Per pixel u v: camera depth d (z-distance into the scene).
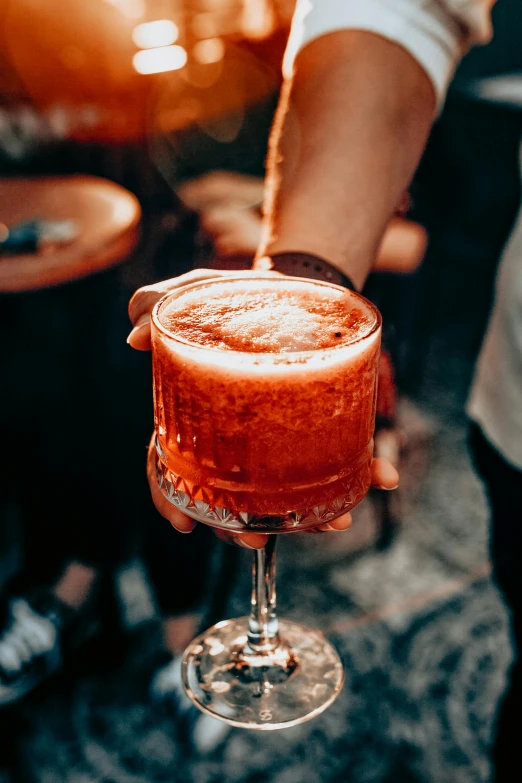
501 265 1.37
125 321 2.10
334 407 0.68
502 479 1.36
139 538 2.12
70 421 1.98
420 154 1.10
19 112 2.84
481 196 3.49
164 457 0.76
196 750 1.65
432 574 2.20
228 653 0.98
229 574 1.92
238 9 2.96
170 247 2.26
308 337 0.72
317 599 2.09
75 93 3.04
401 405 2.98
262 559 0.94
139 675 1.85
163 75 2.81
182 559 1.86
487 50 3.79
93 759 1.64
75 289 2.02
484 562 2.25
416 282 2.90
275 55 2.81
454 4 1.05
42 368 1.98
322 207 0.97
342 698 1.78
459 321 3.77
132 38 3.02
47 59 3.04
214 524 0.73
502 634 1.98
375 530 2.39
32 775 1.59
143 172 2.56
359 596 2.11
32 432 1.96
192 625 1.93
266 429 0.67
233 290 0.83
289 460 0.68
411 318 2.97
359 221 0.98
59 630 1.81
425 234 2.43
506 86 3.40
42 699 1.78
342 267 0.94
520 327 1.26
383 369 1.11
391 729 1.70
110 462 1.98
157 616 2.02
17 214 2.00
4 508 2.34
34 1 3.02
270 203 1.04
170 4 3.08
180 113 2.65
